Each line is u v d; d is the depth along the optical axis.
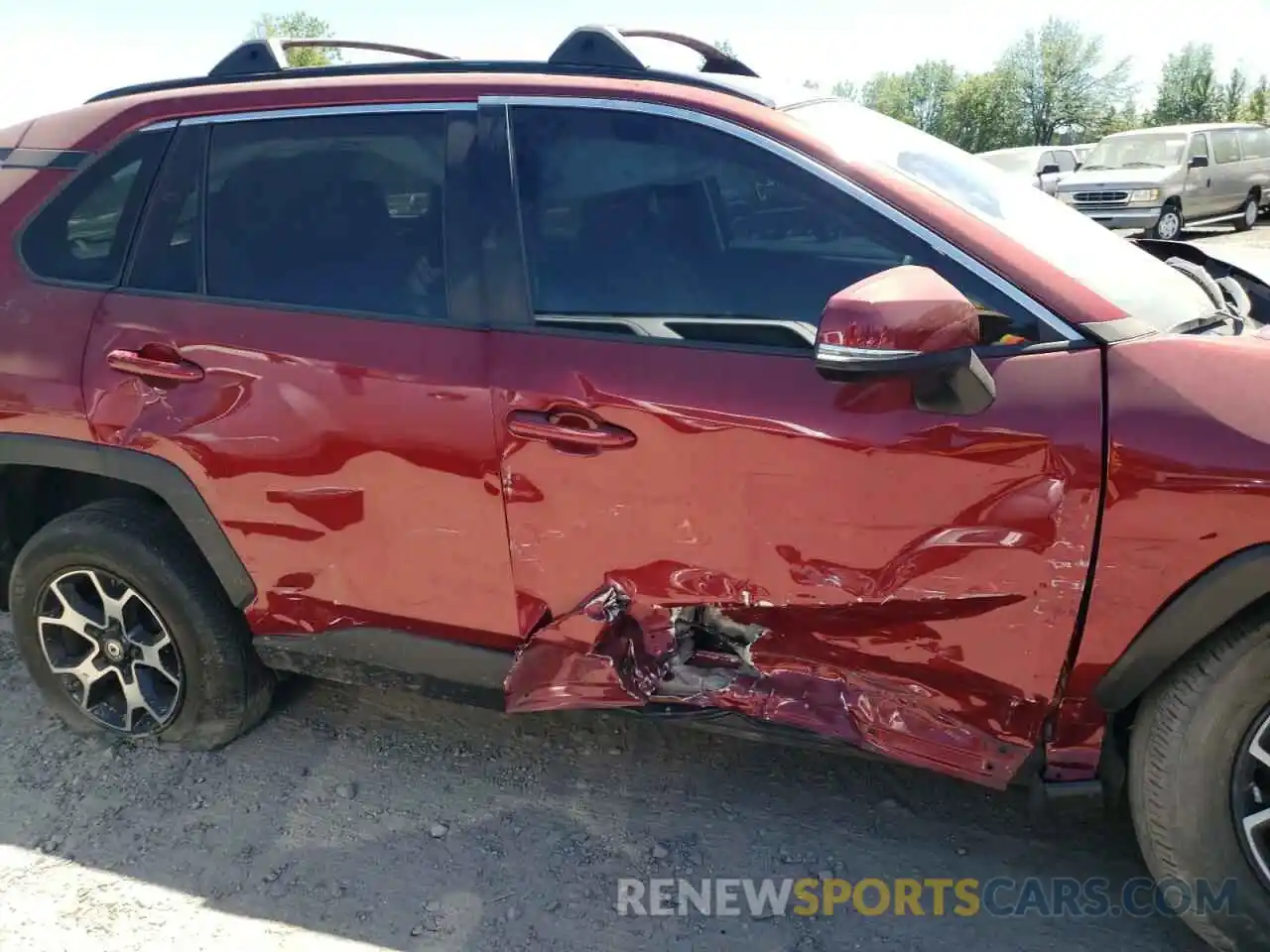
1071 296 2.00
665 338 2.21
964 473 1.97
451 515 2.40
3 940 2.28
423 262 2.42
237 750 2.99
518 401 2.26
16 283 2.77
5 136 2.93
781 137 2.21
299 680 3.32
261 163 2.61
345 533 2.52
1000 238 2.08
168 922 2.33
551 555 2.34
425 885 2.43
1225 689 1.89
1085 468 1.90
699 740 2.95
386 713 3.15
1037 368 1.96
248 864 2.52
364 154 2.51
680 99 2.29
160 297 2.63
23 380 2.73
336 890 2.42
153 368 2.59
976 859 2.45
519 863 2.49
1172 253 3.08
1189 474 1.83
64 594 2.90
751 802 2.68
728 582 2.21
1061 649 2.01
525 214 2.35
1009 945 2.20
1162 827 2.01
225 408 2.54
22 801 2.79
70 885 2.46
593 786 2.77
